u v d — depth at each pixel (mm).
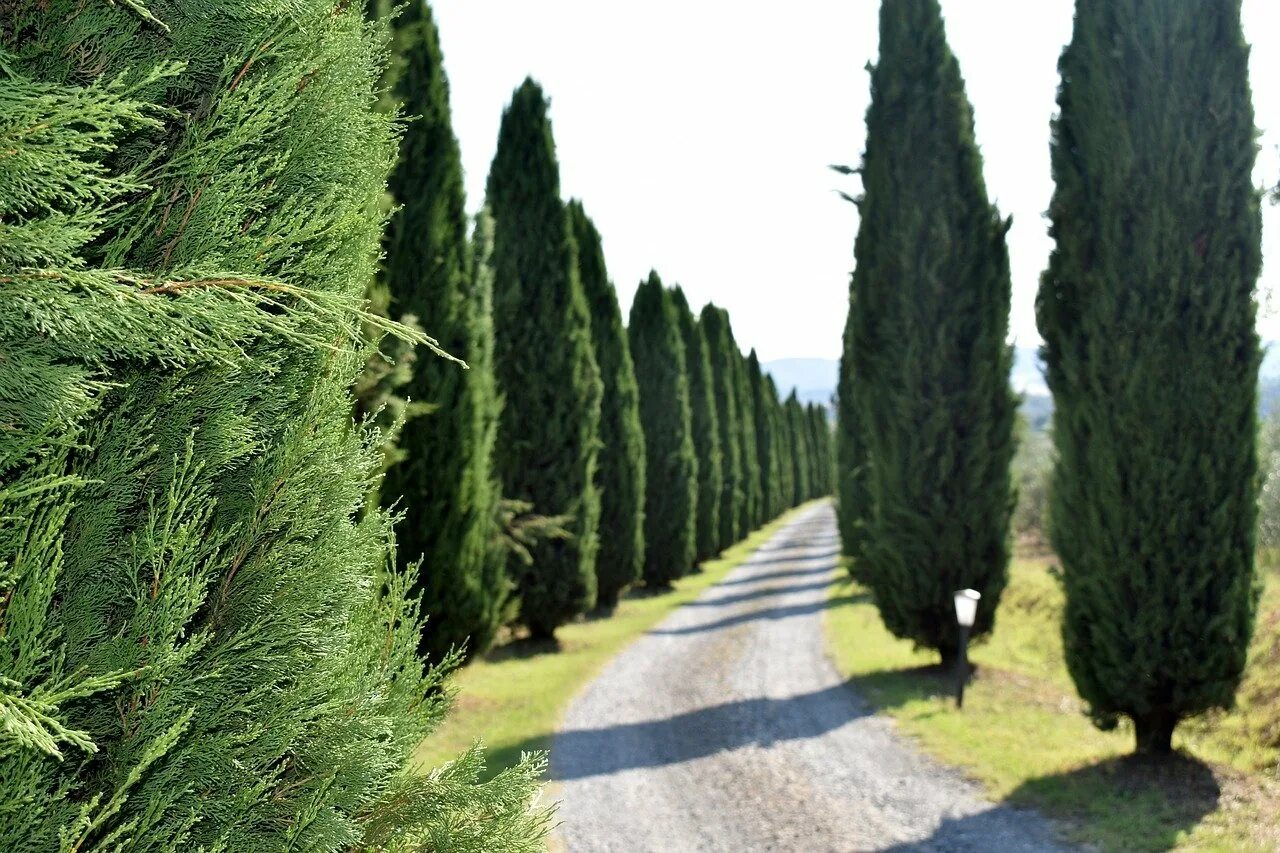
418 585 9883
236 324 1609
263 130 2049
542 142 17750
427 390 9883
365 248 2438
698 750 9828
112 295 1441
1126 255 8297
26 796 1536
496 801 2652
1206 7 8016
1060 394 8961
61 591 1779
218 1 1873
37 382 1479
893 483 13688
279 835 2098
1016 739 9711
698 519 33344
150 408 1880
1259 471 8086
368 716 2408
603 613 22688
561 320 17719
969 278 13273
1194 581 8000
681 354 28797
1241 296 7961
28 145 1326
